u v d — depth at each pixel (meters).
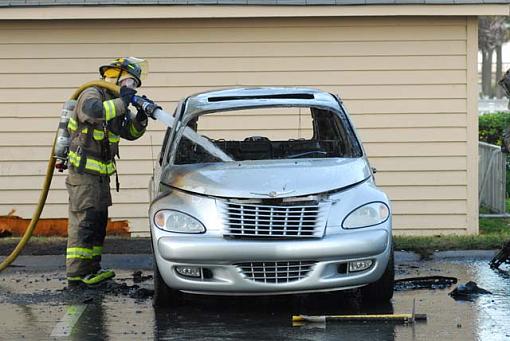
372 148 22.91
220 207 14.91
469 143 22.86
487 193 27.95
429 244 20.89
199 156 16.98
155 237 15.05
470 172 22.88
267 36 22.78
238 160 16.98
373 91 22.84
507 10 21.92
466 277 18.11
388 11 21.92
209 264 14.63
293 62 22.84
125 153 23.05
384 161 22.92
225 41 22.80
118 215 23.09
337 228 14.80
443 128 22.86
